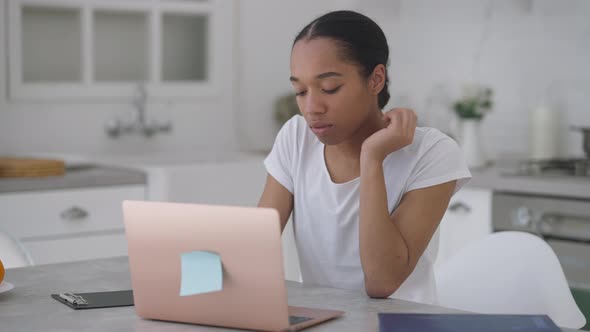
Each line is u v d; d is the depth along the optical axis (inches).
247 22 161.3
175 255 51.3
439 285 78.8
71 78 146.3
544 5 141.9
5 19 136.6
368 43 63.6
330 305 57.4
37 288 63.1
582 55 138.5
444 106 154.6
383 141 62.0
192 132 157.6
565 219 119.3
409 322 49.6
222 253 49.8
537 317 50.6
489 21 148.6
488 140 150.0
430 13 156.0
